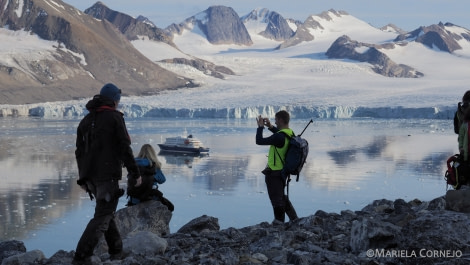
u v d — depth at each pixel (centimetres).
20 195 4466
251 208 3938
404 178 5375
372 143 9006
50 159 7006
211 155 7719
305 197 4350
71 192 4609
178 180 5422
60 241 2948
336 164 6438
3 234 3116
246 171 6059
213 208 3944
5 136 10475
